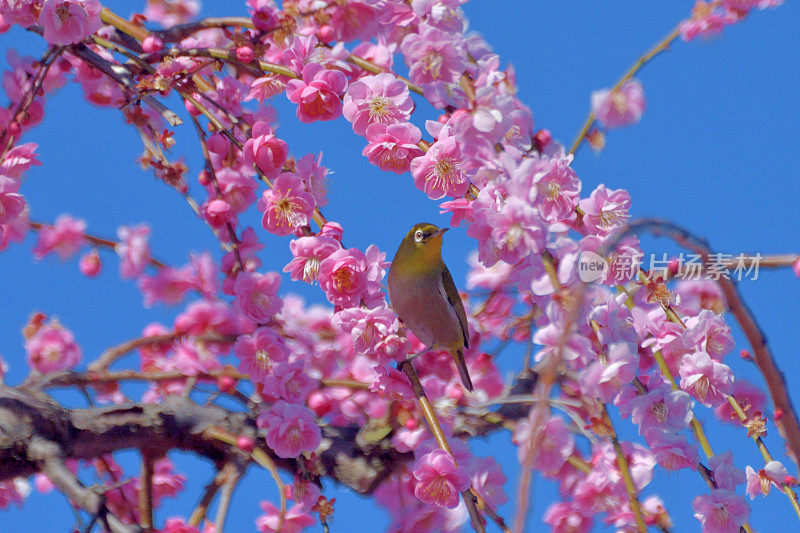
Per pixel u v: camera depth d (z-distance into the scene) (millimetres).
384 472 7223
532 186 6602
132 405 6855
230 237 8141
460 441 6934
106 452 6711
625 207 6902
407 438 7184
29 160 7996
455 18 7074
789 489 6980
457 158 6961
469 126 6816
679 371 7223
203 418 6953
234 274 7977
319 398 7793
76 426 6598
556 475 7250
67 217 8859
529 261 7039
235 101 8523
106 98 9000
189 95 7621
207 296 8320
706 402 7156
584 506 6875
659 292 6797
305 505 6875
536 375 8148
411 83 7301
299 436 6863
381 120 7254
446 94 7035
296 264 7160
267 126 7551
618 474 6781
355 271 7059
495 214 6535
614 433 6477
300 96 7406
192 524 6875
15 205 7953
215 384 7461
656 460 6816
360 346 7004
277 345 7352
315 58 7605
